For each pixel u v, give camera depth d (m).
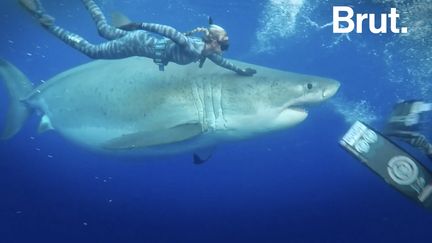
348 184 11.73
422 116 4.28
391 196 10.79
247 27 17.59
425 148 4.32
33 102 6.48
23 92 6.80
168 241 8.91
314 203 10.68
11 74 6.79
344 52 16.81
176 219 9.84
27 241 8.82
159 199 10.82
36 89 6.38
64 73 6.07
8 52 18.56
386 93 15.62
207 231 9.30
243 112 4.81
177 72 4.96
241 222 9.71
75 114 5.80
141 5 15.34
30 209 10.05
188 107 4.88
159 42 4.39
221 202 10.78
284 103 4.76
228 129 4.98
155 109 4.99
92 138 5.77
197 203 10.70
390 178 4.09
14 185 11.05
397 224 9.59
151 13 16.42
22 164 12.01
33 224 9.48
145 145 4.57
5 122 6.91
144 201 10.66
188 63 4.51
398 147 4.07
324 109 14.89
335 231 9.30
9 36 16.19
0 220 9.58
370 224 9.58
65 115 5.95
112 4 15.13
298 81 4.73
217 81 4.82
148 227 9.46
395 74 15.38
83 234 9.14
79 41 4.69
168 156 5.74
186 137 4.61
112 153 5.89
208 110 4.85
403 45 13.81
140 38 4.44
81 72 5.78
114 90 5.29
